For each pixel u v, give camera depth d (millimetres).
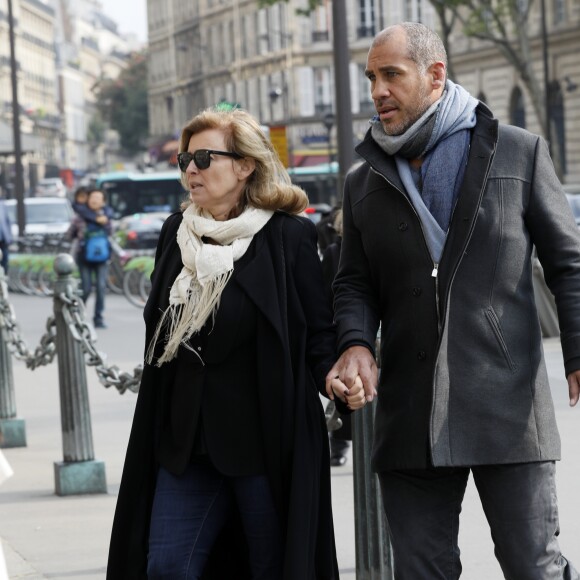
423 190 4695
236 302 4820
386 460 4797
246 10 99938
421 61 4672
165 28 124625
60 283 9438
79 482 9508
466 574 7062
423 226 4664
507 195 4652
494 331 4633
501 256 4633
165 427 4945
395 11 84625
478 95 68125
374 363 4789
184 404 4852
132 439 4945
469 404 4621
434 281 4660
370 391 4719
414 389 4715
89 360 9117
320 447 4902
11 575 7293
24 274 34375
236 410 4828
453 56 69688
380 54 4688
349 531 8117
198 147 4945
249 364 4863
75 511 8930
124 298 32094
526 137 4719
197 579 4848
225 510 4949
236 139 4941
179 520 4855
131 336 21641
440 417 4633
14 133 47562
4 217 24453
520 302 4672
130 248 35156
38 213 51656
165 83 125812
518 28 50531
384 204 4770
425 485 4805
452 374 4633
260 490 4832
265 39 92688
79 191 23578
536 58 62406
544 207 4668
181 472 4844
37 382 16016
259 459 4832
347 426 8977
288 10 90812
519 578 4707
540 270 17781
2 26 142500
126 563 4977
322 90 90688
